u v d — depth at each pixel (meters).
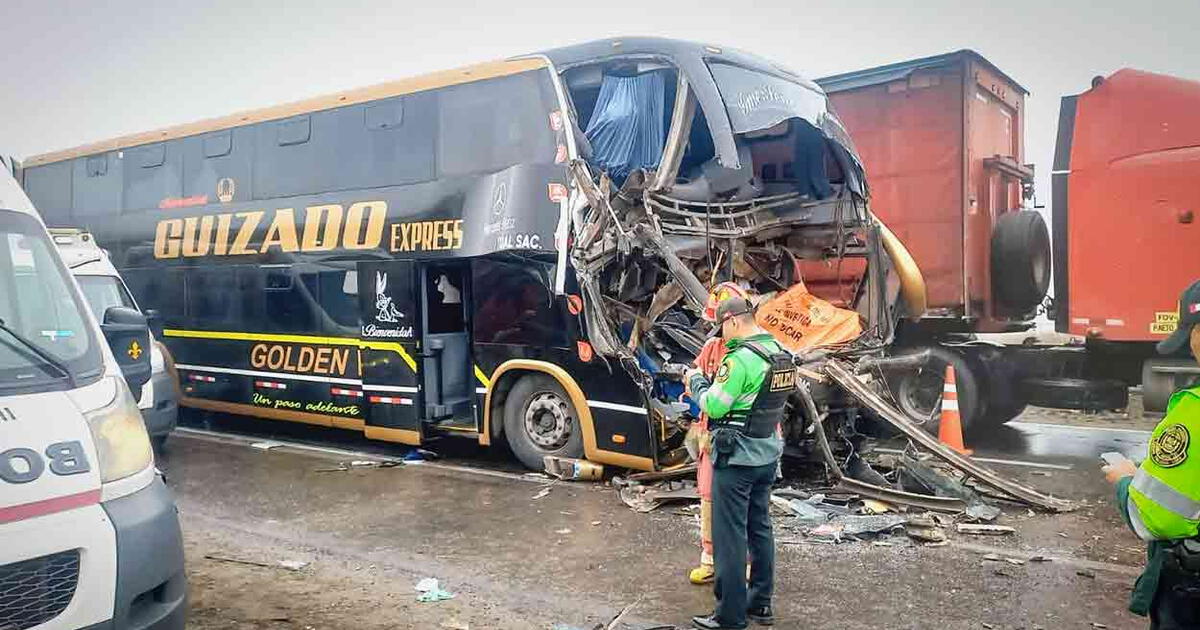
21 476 3.60
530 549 6.49
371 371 9.95
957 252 10.58
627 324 8.38
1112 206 10.06
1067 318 10.41
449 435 9.76
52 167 13.88
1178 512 2.86
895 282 10.10
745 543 4.91
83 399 4.09
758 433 4.88
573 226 8.10
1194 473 2.83
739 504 4.88
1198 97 9.62
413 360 9.57
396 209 9.65
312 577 5.98
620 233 7.70
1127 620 5.02
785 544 6.44
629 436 8.08
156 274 12.32
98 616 3.69
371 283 9.90
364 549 6.58
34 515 3.57
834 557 6.16
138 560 3.84
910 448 8.09
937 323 10.95
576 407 8.43
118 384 4.36
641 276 8.36
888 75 10.98
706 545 5.68
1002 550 6.26
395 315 9.69
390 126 9.82
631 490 7.87
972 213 10.70
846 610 5.22
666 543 6.57
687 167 9.01
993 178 11.20
